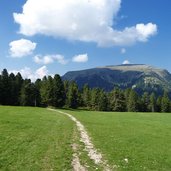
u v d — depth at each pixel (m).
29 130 39.62
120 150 30.31
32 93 140.38
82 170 21.94
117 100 169.88
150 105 190.12
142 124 62.66
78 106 169.12
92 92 174.50
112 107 170.62
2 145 28.28
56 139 33.75
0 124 44.19
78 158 25.33
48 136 35.53
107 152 28.73
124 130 48.84
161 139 41.16
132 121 69.19
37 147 28.28
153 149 32.78
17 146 28.16
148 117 85.12
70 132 40.72
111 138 38.19
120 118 76.88
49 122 52.41
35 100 141.00
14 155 24.66
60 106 141.75
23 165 22.02
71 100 153.75
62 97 141.38
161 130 53.09
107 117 78.19
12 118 54.62
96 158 25.92
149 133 47.25
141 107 185.25
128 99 181.75
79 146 30.69
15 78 160.88
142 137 41.53
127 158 26.91
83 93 184.75
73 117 69.62
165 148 34.22
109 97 173.12
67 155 25.81
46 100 138.62
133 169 23.28
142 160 26.67
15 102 139.25
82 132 41.88
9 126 42.38
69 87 167.75
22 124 46.00
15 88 140.62
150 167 24.56
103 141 35.19
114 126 54.62
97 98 170.00
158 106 191.88
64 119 61.31
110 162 24.88
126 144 34.41
